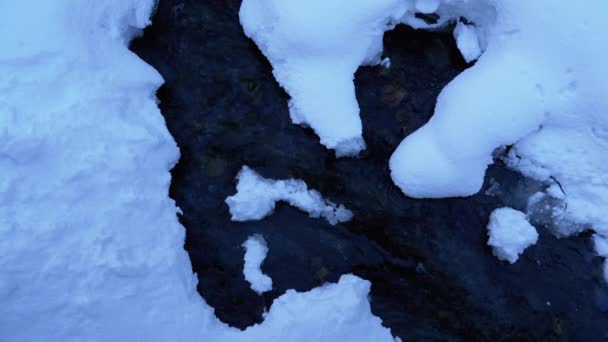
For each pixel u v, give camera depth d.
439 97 2.29
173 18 2.43
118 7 2.26
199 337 2.09
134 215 2.08
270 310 2.18
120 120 2.12
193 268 2.26
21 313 1.95
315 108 2.27
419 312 2.28
